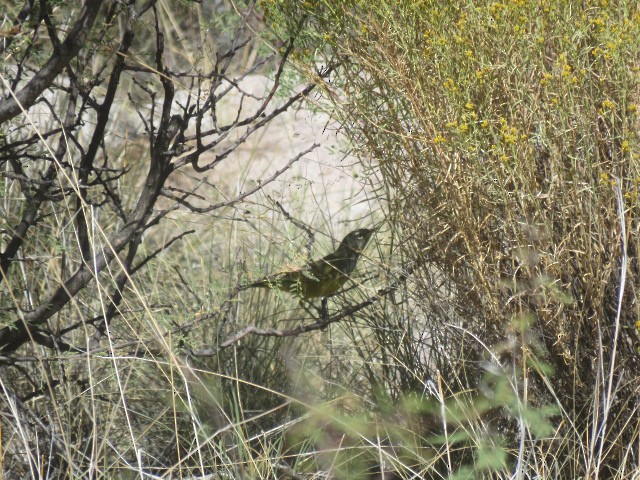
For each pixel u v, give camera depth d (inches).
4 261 296.0
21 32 251.9
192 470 302.4
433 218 277.7
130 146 462.3
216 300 345.1
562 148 257.8
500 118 255.9
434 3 268.5
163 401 325.4
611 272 264.5
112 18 280.8
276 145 502.6
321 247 407.8
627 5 272.8
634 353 267.9
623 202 258.4
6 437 300.2
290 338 353.4
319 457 302.4
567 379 273.3
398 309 313.0
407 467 272.8
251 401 330.3
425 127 263.3
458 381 280.2
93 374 312.2
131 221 285.9
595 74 262.4
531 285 264.1
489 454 261.4
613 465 271.7
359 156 292.2
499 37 257.6
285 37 289.7
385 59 274.7
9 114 259.4
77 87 282.4
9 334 285.9
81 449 306.3
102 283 369.4
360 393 326.0
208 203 455.8
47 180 287.6
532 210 261.3
